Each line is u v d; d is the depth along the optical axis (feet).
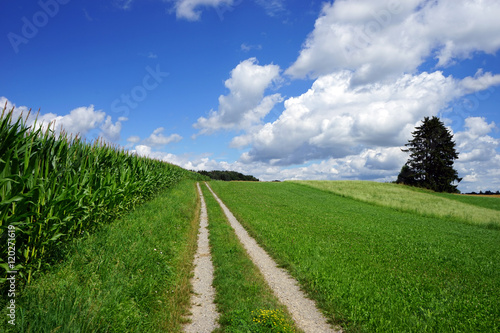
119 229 30.99
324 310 20.70
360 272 28.45
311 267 29.17
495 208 129.90
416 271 30.35
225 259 31.14
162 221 41.01
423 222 71.67
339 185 186.70
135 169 53.21
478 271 31.71
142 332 15.85
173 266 27.66
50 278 17.93
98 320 14.93
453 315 20.04
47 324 13.14
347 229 52.60
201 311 20.10
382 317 18.79
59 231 23.62
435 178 217.15
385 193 155.12
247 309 19.08
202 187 142.92
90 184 30.58
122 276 20.79
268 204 87.51
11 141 17.99
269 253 35.53
